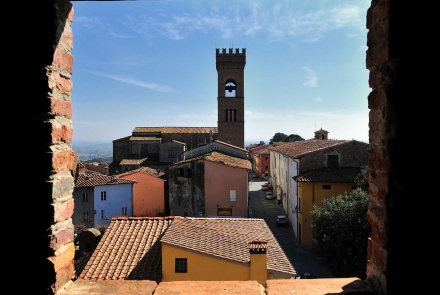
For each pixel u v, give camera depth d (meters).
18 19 2.75
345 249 16.84
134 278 10.27
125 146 55.12
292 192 32.09
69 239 2.98
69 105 3.08
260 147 88.94
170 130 57.97
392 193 2.66
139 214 35.69
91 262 11.03
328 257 17.53
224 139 58.62
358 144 28.64
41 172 2.71
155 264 11.06
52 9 2.74
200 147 38.22
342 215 17.30
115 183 32.12
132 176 35.81
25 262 2.70
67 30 3.02
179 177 30.56
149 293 2.87
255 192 54.69
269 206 42.56
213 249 11.70
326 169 27.55
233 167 28.97
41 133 2.71
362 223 16.64
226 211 29.08
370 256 2.96
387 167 2.69
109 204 31.86
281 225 33.09
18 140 2.73
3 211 2.72
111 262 11.05
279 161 44.50
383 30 2.74
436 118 2.65
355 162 28.61
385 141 2.72
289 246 26.88
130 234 12.83
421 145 2.65
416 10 2.64
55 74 2.83
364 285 2.85
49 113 2.74
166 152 50.00
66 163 2.96
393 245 2.61
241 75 59.44
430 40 2.65
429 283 2.58
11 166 2.73
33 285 2.68
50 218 2.69
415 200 2.62
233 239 12.91
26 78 2.73
